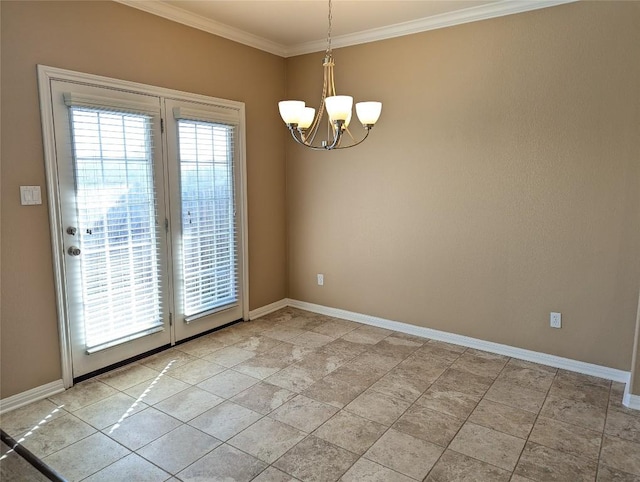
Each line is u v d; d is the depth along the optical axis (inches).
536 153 125.3
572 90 118.3
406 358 134.6
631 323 117.0
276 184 177.0
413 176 148.1
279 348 141.9
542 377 122.0
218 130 148.3
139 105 122.1
